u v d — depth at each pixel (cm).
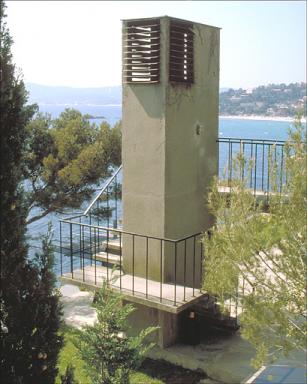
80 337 533
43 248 420
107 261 759
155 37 654
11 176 384
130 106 686
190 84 694
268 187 486
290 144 459
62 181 1003
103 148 1073
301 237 450
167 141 664
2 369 391
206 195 741
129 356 523
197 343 705
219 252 506
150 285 674
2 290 388
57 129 1109
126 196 705
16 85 391
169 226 682
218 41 746
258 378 615
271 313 478
